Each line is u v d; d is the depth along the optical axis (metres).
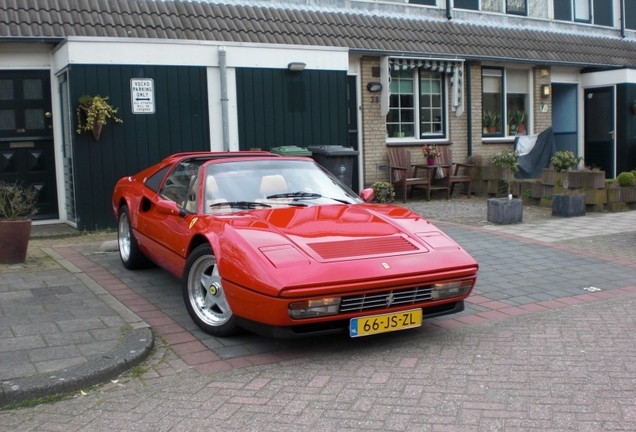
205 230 5.36
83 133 9.79
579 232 9.95
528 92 16.50
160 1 11.82
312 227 5.32
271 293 4.56
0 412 4.02
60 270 7.37
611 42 18.20
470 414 3.89
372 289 4.77
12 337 5.08
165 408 4.04
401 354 4.97
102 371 4.44
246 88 11.05
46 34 10.01
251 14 12.63
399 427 3.72
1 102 10.30
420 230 5.54
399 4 15.02
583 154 17.50
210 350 5.06
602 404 4.00
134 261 7.40
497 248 8.80
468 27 15.61
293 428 3.73
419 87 14.70
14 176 10.46
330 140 11.87
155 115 10.32
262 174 6.28
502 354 4.95
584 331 5.50
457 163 14.80
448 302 5.20
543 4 17.48
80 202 9.81
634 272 7.61
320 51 11.66
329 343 5.24
